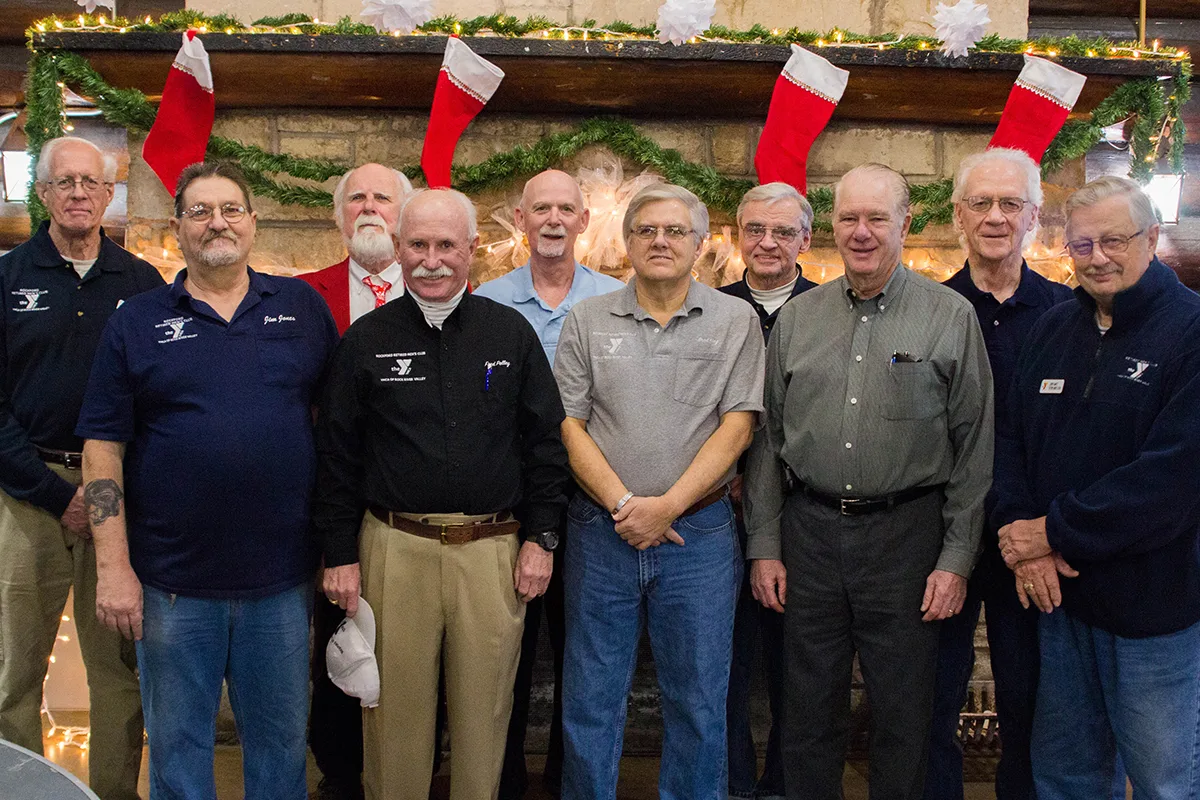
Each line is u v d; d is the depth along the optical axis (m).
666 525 2.23
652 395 2.27
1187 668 2.01
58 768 1.55
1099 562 2.03
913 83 3.20
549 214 2.73
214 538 2.10
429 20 3.09
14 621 2.49
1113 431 2.02
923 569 2.25
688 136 3.36
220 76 3.05
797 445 2.31
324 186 3.26
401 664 2.22
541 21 3.08
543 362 2.30
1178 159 3.33
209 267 2.13
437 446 2.17
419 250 2.16
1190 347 1.93
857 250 2.22
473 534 2.21
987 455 2.26
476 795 2.26
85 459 2.11
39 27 2.97
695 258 2.32
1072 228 2.04
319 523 2.20
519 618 2.29
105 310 2.48
